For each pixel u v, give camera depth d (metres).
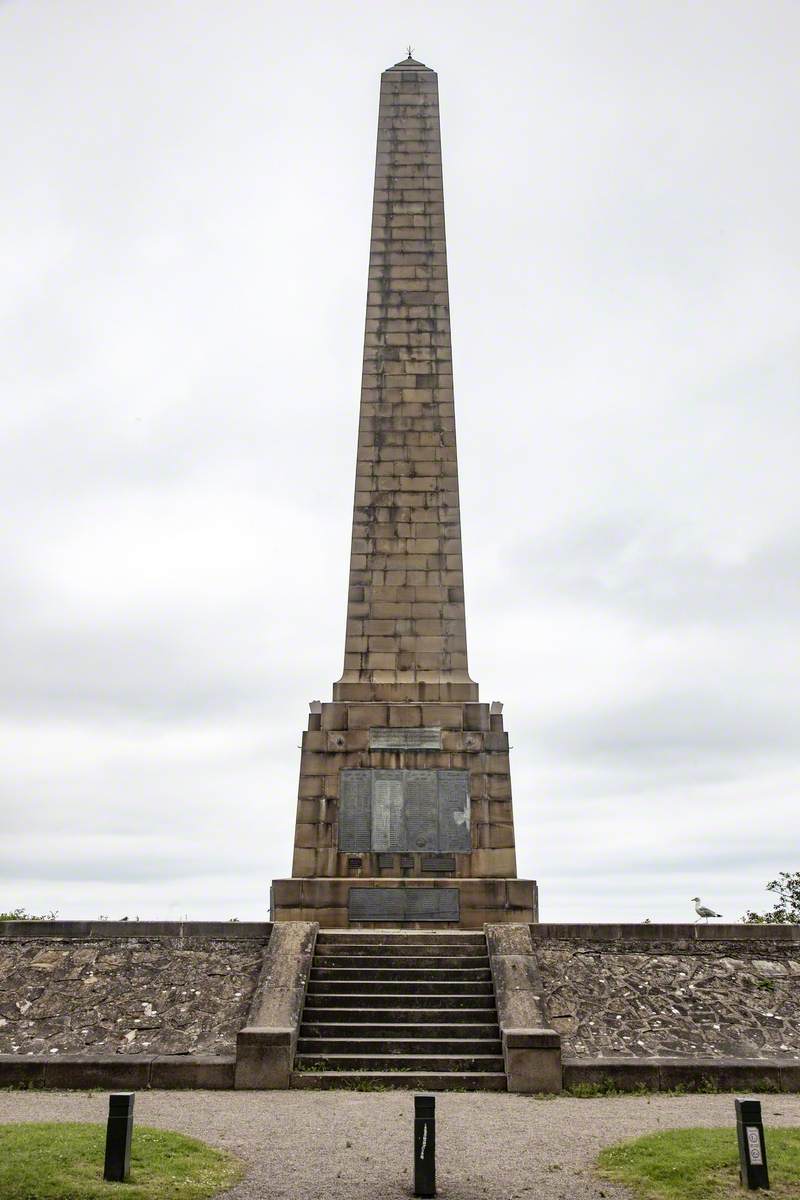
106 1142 12.28
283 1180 12.52
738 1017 20.77
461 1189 12.24
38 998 21.06
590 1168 13.06
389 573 30.38
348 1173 12.84
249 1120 15.67
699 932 23.31
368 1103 17.06
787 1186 12.10
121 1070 18.48
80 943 22.91
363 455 31.47
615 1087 18.44
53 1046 19.58
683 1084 18.53
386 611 30.05
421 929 25.92
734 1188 12.05
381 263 33.53
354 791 27.50
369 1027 20.02
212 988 21.34
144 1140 13.53
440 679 29.42
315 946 22.78
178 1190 11.83
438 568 30.45
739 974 22.19
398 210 34.19
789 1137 14.00
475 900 26.20
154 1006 20.80
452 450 31.58
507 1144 14.31
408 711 28.28
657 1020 20.58
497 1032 19.92
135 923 23.19
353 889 26.27
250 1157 13.54
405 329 32.75
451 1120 15.84
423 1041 19.61
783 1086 18.56
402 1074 18.61
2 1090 18.11
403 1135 14.79
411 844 27.09
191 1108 16.53
